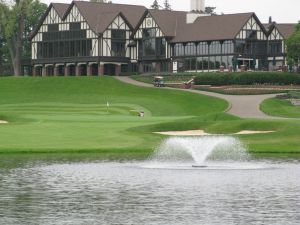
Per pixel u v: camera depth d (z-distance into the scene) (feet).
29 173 230.89
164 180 217.97
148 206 178.70
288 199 186.29
